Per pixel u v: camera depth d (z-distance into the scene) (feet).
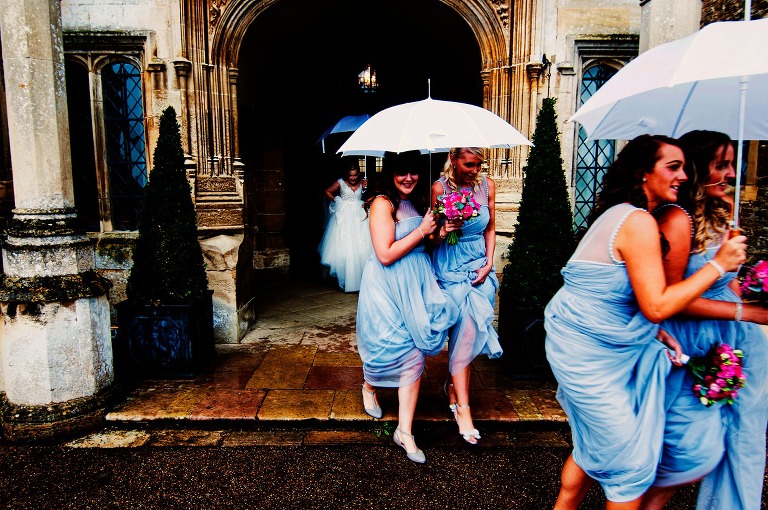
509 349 13.39
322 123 26.53
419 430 11.24
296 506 8.77
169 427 11.38
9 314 10.66
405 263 10.12
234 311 16.02
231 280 15.93
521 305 13.03
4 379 11.42
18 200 11.05
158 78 16.19
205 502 8.87
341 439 10.89
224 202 16.28
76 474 9.68
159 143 13.24
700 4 12.85
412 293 10.02
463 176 10.40
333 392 12.55
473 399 12.19
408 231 10.15
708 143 6.52
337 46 25.53
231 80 16.72
